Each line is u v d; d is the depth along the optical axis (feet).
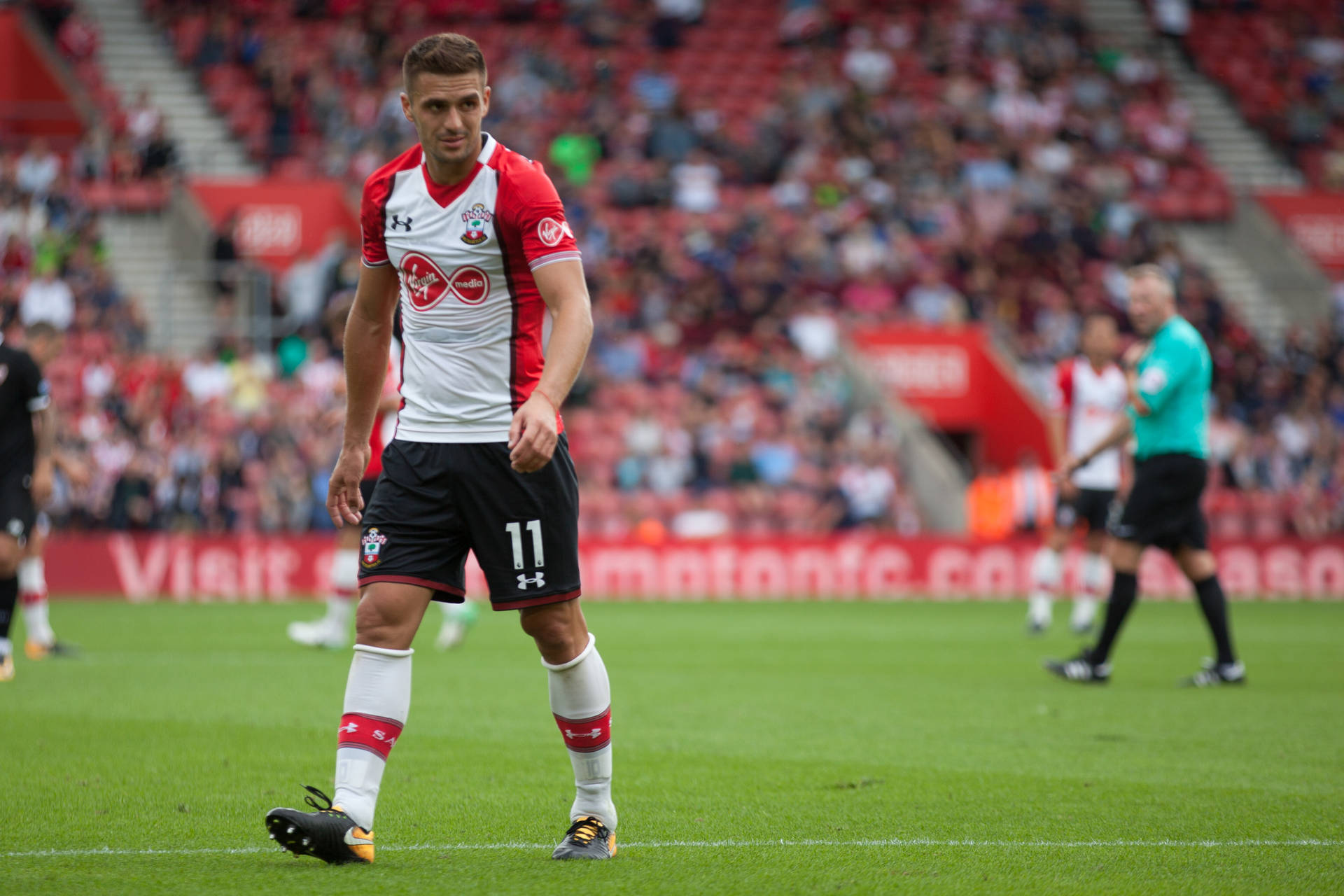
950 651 136.87
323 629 130.93
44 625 126.52
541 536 47.62
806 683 108.58
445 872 46.09
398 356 113.09
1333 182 364.79
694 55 350.23
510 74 327.47
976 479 271.90
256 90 318.45
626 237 299.17
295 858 48.37
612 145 319.88
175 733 79.05
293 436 233.35
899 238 307.58
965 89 349.82
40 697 95.25
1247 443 280.10
